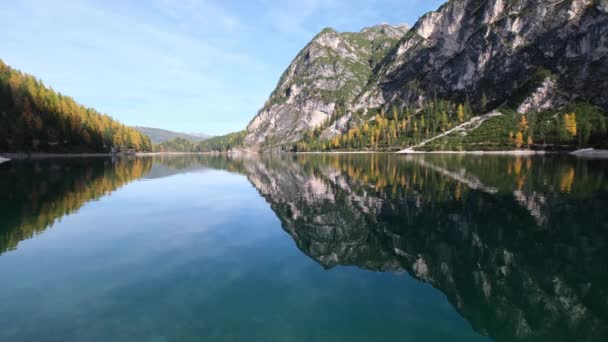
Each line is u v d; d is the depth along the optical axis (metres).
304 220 20.27
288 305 9.23
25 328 7.83
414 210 22.72
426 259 13.30
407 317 8.70
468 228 17.95
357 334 7.80
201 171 60.97
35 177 42.28
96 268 11.96
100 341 7.31
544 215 20.55
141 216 21.33
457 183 35.50
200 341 7.35
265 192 32.72
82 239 15.88
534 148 123.81
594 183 33.94
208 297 9.65
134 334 7.61
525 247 14.75
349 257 13.47
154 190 34.03
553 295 10.12
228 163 96.12
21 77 126.06
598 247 14.60
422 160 84.12
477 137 147.75
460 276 11.55
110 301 9.30
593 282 11.08
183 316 8.50
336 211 22.81
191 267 12.15
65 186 34.78
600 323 8.61
